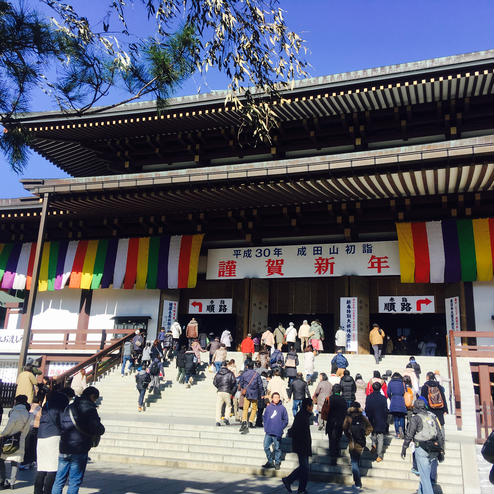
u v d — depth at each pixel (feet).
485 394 59.41
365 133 82.43
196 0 24.25
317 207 79.56
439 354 82.38
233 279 86.43
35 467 38.73
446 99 75.36
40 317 94.53
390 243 78.38
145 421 52.01
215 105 80.02
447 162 59.82
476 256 71.46
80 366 65.26
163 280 87.15
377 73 70.79
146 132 91.15
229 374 50.14
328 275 80.28
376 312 81.10
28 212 87.86
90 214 88.58
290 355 58.85
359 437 35.65
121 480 36.06
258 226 86.02
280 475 39.55
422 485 29.60
